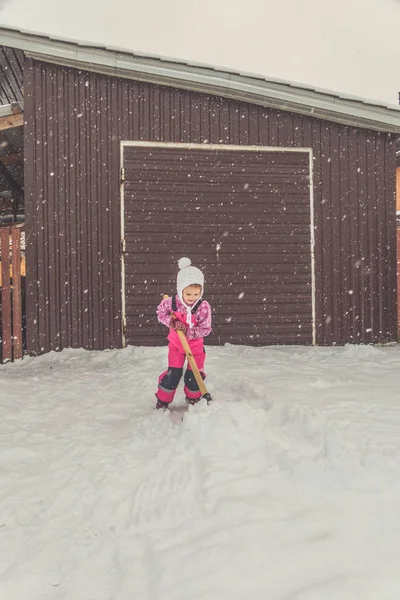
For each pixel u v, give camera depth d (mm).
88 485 2816
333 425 2867
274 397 3918
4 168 11867
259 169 8633
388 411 3469
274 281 8586
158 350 7613
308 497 2309
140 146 8328
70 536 2281
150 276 8273
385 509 2125
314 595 1575
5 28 7707
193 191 8445
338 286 8773
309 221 8742
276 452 2725
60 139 8141
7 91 11539
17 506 2607
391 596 1567
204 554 1907
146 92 8375
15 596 1850
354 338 8750
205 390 3904
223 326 8406
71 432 3881
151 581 1849
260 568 1776
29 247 7984
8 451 3406
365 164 8938
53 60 8008
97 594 1850
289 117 8742
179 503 2404
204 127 8500
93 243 8164
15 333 7863
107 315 8148
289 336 8570
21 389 5516
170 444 3162
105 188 8234
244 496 2340
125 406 4695
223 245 8484
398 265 8945
